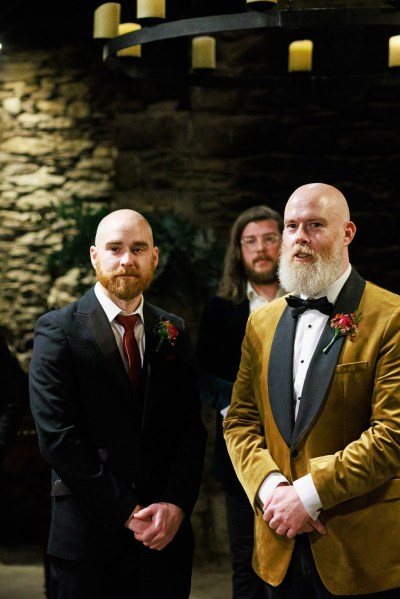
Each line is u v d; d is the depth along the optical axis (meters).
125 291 2.29
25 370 4.86
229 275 3.22
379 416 1.98
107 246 2.32
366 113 4.62
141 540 2.18
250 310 3.18
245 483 2.12
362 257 4.68
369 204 4.66
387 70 3.29
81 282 4.59
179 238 4.43
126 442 2.26
